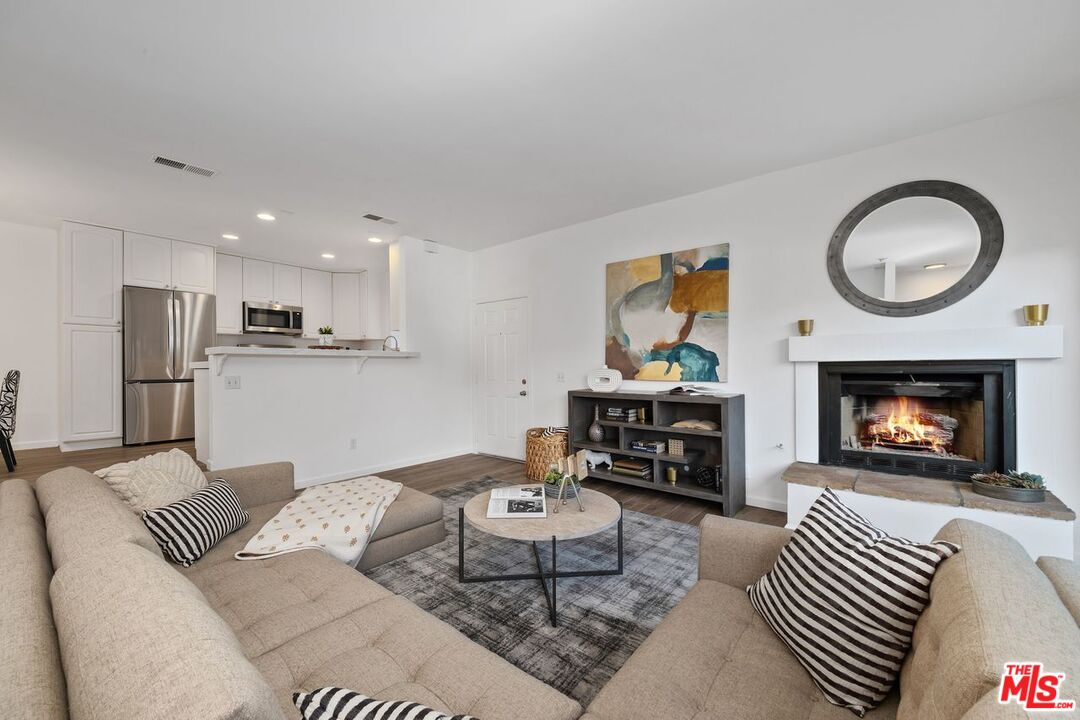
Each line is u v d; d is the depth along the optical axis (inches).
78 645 25.6
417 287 198.8
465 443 216.7
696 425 139.9
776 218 132.8
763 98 95.5
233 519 80.0
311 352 159.0
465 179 135.2
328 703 29.1
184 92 90.8
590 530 78.3
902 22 73.7
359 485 110.2
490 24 73.8
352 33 75.4
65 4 68.1
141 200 150.6
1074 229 96.2
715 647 47.0
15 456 175.3
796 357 125.8
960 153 107.2
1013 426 100.3
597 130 108.0
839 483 105.7
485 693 41.1
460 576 88.9
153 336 195.3
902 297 114.1
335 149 115.6
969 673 24.5
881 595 40.1
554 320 186.4
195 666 22.5
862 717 38.0
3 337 189.3
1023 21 73.2
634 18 72.8
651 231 158.1
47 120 100.2
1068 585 36.6
